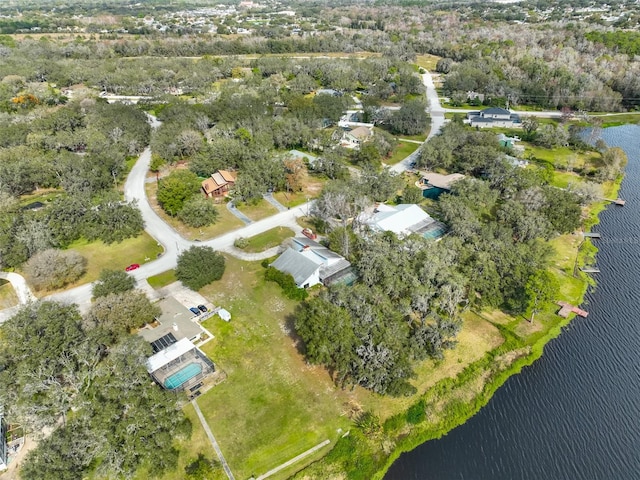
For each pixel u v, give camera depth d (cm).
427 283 6350
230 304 6850
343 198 8550
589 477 4750
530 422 5284
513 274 6638
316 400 5281
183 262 7075
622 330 6631
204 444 4762
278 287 7194
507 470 4781
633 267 8050
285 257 7500
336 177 10925
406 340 5631
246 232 8800
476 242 7194
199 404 5200
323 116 14525
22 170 10031
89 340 5372
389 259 6850
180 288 7212
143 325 6316
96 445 4212
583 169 11794
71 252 7462
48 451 4112
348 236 7744
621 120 15925
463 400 5484
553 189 9262
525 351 6181
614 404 5519
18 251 7475
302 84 18488
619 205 10206
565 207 8694
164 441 4362
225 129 12506
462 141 11844
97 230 8344
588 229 9219
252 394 5344
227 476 4472
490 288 6575
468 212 8150
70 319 5553
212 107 14100
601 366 6038
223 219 9269
